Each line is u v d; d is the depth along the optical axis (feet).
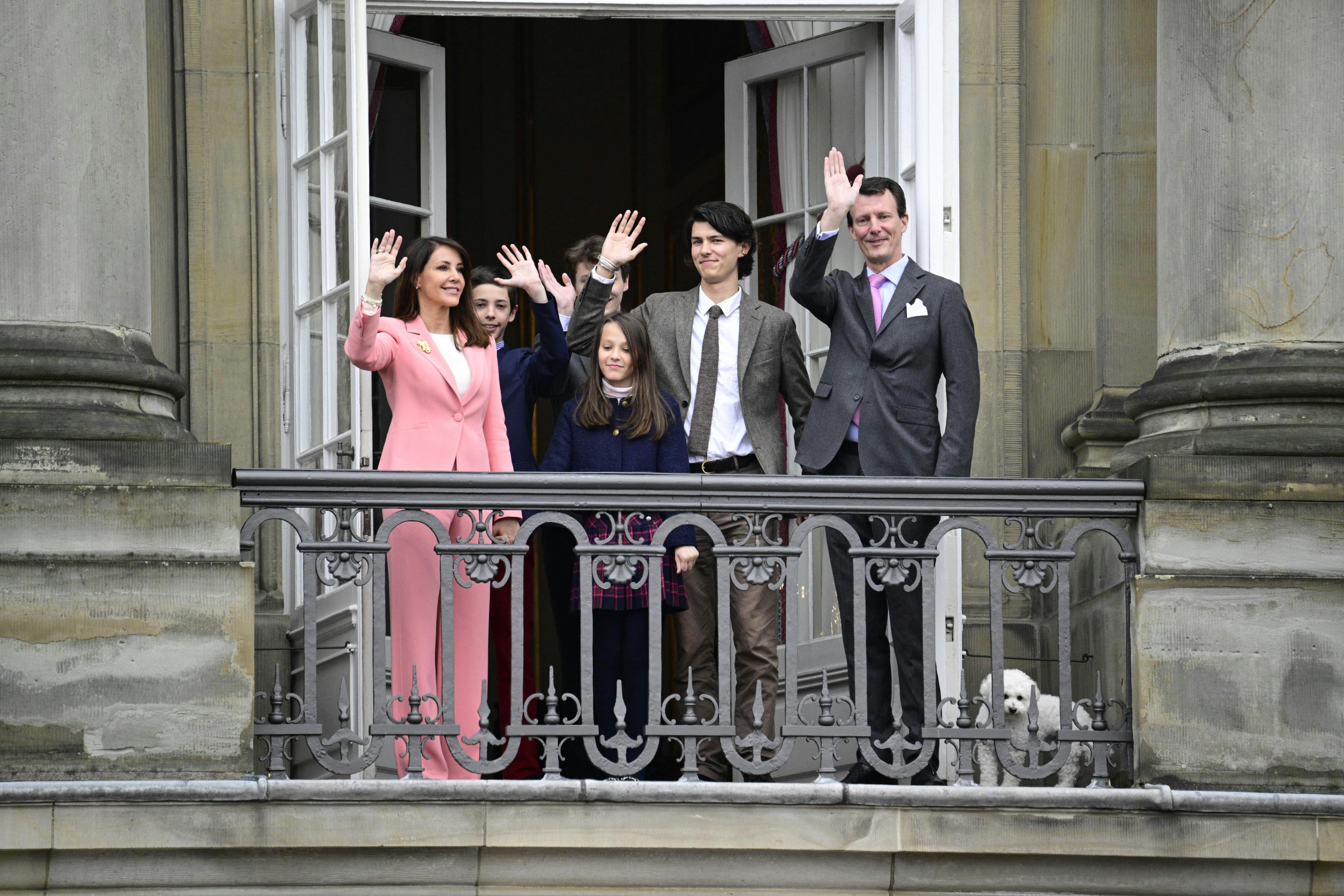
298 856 66.39
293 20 97.60
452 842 66.13
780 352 82.89
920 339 77.82
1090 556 86.22
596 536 73.72
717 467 82.02
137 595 67.10
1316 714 68.85
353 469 73.10
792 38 99.35
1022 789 67.46
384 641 68.23
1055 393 95.71
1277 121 73.31
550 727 68.03
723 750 68.18
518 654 68.49
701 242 83.25
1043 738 73.41
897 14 90.07
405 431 74.64
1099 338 94.79
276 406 97.09
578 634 80.79
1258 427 72.02
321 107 93.81
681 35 135.23
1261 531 69.77
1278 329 72.90
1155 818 67.56
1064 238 96.43
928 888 67.87
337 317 91.40
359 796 65.87
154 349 96.27
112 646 66.90
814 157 97.81
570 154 139.44
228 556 67.77
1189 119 75.20
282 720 67.51
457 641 73.92
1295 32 73.20
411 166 97.45
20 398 69.36
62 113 70.74
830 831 67.10
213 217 97.55
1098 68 96.22
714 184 129.29
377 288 72.28
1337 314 72.69
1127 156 94.58
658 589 69.10
